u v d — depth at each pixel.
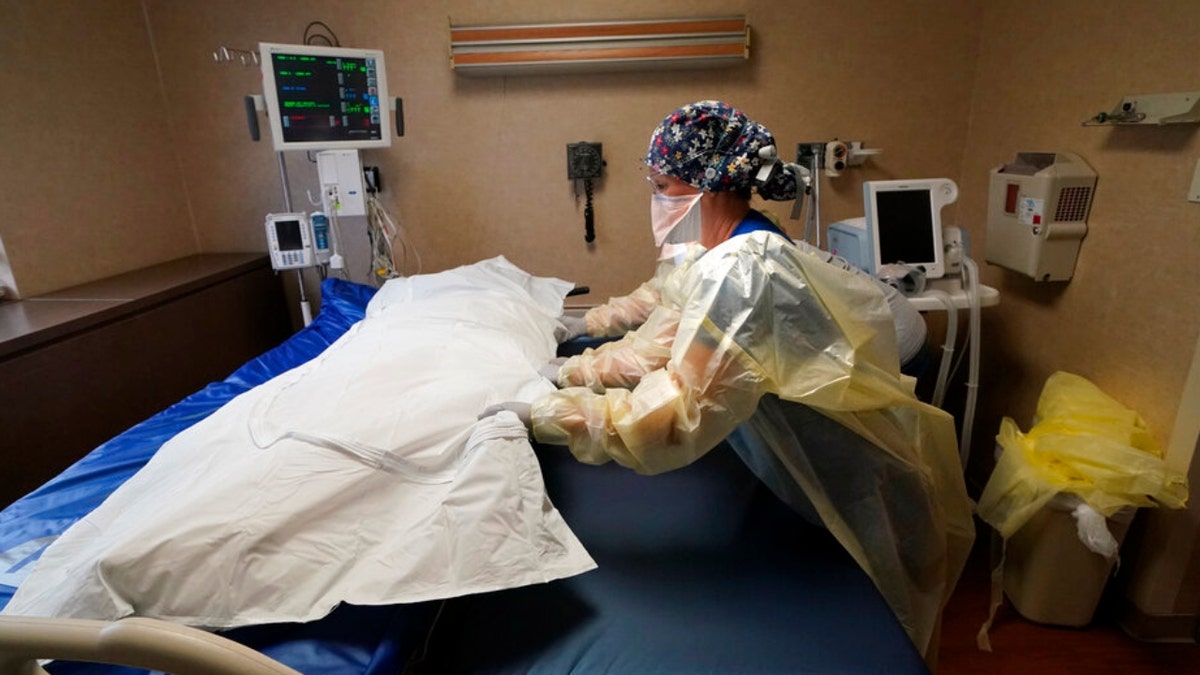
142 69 2.30
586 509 1.19
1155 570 1.58
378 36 2.27
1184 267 1.45
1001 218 1.91
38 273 1.95
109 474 1.22
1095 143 1.70
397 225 2.47
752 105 2.28
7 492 1.50
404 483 0.96
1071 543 1.59
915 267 1.79
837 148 2.21
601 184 2.39
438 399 1.10
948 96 2.25
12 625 0.61
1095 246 1.71
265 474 0.89
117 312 1.79
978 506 1.76
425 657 0.94
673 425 0.92
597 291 2.52
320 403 1.08
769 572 1.02
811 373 0.93
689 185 1.16
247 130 2.41
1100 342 1.71
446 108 2.33
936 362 2.47
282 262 2.13
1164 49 1.47
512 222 2.46
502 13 2.23
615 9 2.21
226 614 0.78
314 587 0.83
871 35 2.20
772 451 1.10
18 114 1.90
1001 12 2.07
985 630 1.65
